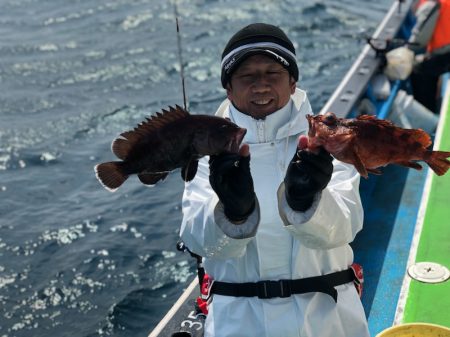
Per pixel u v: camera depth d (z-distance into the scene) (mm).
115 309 5828
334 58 11898
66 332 5605
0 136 9531
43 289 6152
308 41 12867
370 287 3896
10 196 7887
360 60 6535
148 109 10367
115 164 2148
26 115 10312
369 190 5070
